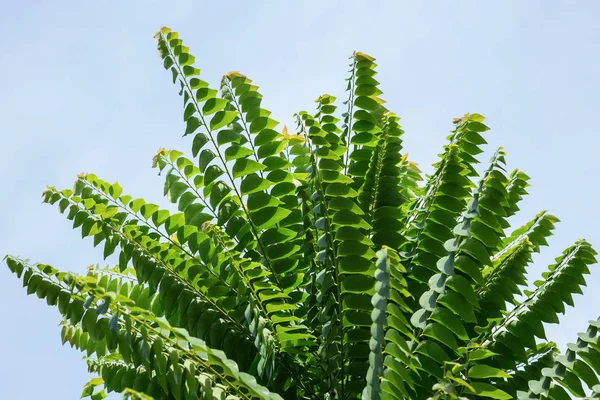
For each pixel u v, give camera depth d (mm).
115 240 1928
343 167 2070
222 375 1710
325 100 2084
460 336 1724
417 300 1896
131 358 1825
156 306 1991
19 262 1836
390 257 1708
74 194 1973
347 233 1802
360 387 1835
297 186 2037
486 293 1931
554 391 1747
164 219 1978
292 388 1906
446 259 1758
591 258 1910
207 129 1962
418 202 2172
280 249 1963
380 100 2105
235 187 1939
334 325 1827
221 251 1926
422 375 1780
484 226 1834
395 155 2043
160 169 2016
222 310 1923
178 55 2000
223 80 2035
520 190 2041
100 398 2049
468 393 1644
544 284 1927
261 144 1982
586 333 1729
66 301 1814
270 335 1873
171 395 1841
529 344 1882
